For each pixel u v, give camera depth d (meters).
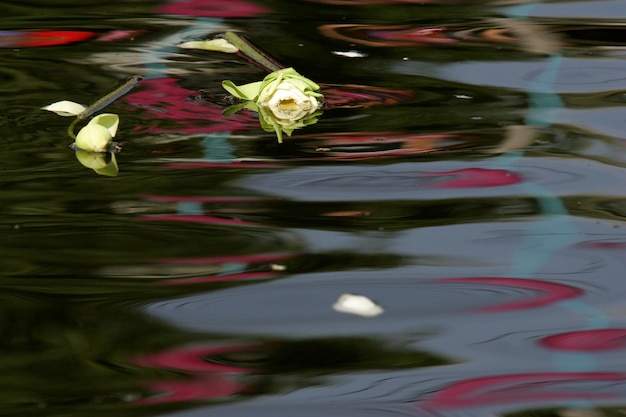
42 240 3.47
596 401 3.28
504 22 4.14
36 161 3.63
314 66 3.93
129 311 3.37
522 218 3.51
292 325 3.36
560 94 3.82
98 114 3.75
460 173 3.60
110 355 3.32
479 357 3.33
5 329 3.35
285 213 3.52
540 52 3.99
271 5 4.24
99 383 3.29
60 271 3.42
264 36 4.06
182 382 3.30
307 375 3.31
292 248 3.46
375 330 3.36
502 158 3.63
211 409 3.25
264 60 3.94
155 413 3.23
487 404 3.28
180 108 3.78
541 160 3.63
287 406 3.28
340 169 3.61
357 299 3.38
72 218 3.51
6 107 3.76
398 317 3.37
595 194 3.55
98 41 4.03
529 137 3.69
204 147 3.67
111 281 3.41
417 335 3.35
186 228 3.49
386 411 3.26
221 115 3.76
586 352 3.33
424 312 3.37
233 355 3.32
